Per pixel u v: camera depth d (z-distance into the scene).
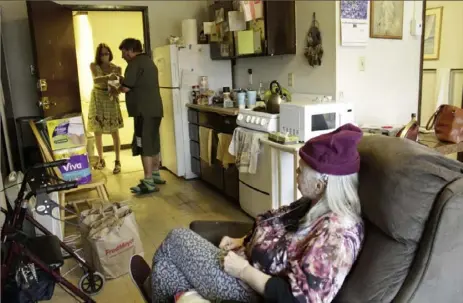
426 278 1.19
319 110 2.77
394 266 1.23
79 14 6.12
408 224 1.20
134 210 3.81
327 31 3.16
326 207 1.38
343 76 3.18
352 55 3.19
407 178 1.20
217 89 4.77
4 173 3.27
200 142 4.32
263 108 3.38
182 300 1.46
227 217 3.57
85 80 6.34
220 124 3.82
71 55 4.41
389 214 1.22
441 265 1.20
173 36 5.13
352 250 1.30
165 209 3.82
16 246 1.88
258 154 3.09
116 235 2.57
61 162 2.17
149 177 4.32
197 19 5.30
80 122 3.25
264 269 1.44
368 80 3.31
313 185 1.41
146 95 4.17
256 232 1.59
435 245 1.18
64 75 4.33
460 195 1.16
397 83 3.49
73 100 4.46
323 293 1.25
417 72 3.59
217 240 1.89
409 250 1.22
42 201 1.99
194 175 4.81
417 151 1.26
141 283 1.81
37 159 4.05
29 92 4.68
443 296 1.23
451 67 4.71
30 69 4.63
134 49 4.15
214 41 4.53
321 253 1.28
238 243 1.76
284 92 3.45
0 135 3.09
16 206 2.05
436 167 1.20
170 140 4.89
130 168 5.44
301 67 3.54
